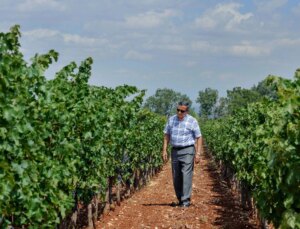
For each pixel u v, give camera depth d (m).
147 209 11.92
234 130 13.75
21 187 7.17
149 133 15.88
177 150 11.80
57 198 8.12
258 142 10.04
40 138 7.84
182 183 11.98
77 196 9.52
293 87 7.46
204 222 10.80
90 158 9.76
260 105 11.55
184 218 11.05
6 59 6.66
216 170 21.72
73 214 9.57
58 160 8.48
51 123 8.32
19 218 7.51
